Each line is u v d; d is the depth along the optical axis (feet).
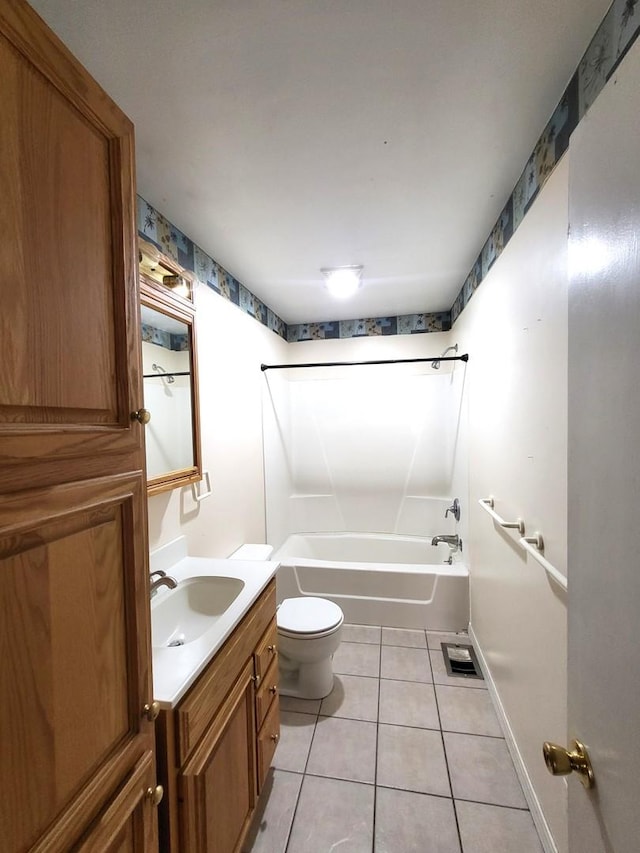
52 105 1.75
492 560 6.08
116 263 2.18
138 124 3.66
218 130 3.76
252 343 8.44
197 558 5.53
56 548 1.76
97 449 2.00
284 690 6.25
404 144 4.02
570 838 2.10
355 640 7.84
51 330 1.75
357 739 5.34
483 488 6.63
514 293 4.81
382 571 8.37
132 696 2.25
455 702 6.05
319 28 2.75
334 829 4.14
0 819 1.47
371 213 5.36
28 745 1.59
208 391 6.37
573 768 1.94
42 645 1.67
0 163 1.50
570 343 2.12
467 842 4.00
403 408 11.04
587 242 1.92
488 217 5.54
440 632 8.11
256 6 2.59
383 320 10.96
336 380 11.34
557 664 3.66
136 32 2.76
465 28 2.78
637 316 1.48
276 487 10.04
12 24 1.55
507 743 5.20
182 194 4.83
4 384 1.51
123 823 2.09
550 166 3.69
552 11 2.67
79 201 1.92
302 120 3.66
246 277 7.59
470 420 7.75
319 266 7.11
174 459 5.24
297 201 5.03
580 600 2.00
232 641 3.75
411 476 11.04
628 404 1.55
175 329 5.32
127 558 2.24
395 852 3.91
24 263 1.61
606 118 1.72
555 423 3.64
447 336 10.55
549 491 3.77
